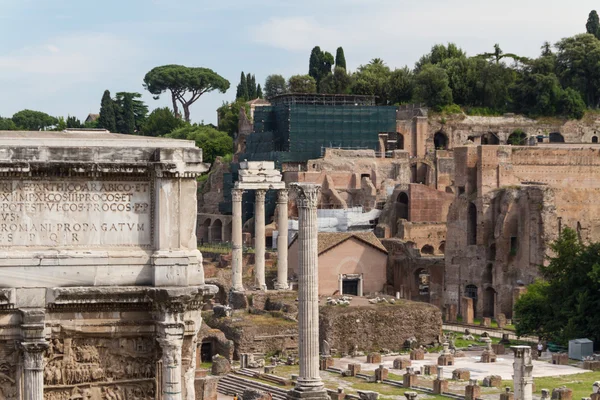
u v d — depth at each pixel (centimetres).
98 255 4909
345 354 18388
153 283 4925
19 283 4844
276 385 15425
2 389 4878
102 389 4966
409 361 16762
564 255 18350
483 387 14600
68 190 4928
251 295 19712
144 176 4975
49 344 4888
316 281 11000
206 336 17425
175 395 4888
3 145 4844
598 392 13300
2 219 4869
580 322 17425
